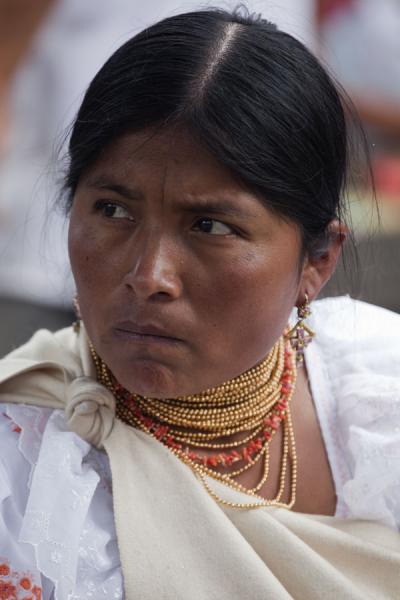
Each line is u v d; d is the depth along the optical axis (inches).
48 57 415.8
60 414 165.5
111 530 157.2
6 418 166.1
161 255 148.2
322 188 162.7
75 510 151.0
